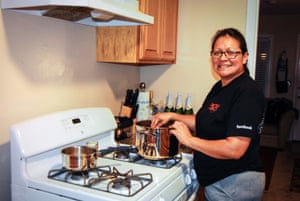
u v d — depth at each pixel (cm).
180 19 240
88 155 126
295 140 589
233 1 223
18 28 142
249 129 125
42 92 158
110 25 185
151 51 200
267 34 594
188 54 240
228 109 135
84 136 152
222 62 140
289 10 532
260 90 133
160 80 252
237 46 137
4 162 140
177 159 154
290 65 586
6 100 139
